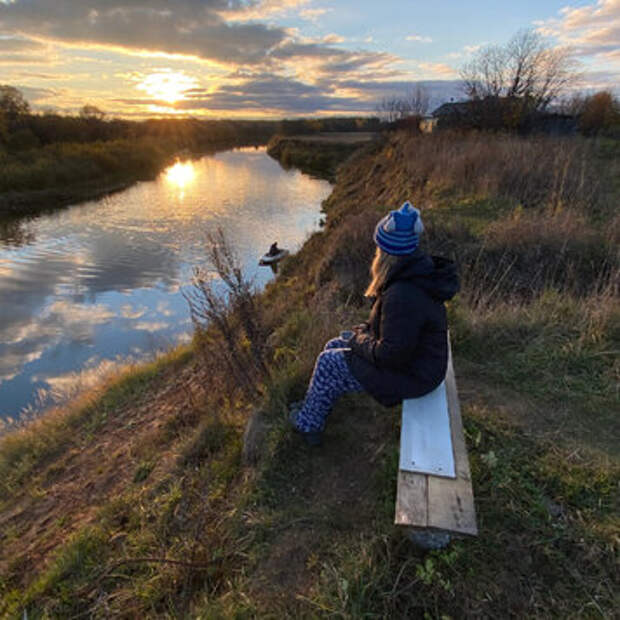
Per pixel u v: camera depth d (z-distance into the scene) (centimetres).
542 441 267
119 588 253
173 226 2139
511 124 1764
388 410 310
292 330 491
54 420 644
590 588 185
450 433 225
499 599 184
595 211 775
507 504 223
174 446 415
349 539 223
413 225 213
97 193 3194
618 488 228
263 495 264
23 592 295
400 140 2261
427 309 217
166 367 733
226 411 401
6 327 1093
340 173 3441
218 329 429
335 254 737
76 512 386
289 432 295
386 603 186
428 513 182
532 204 829
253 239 1862
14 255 1683
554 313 413
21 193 3030
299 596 198
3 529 410
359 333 252
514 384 333
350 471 269
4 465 559
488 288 582
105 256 1659
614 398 307
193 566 234
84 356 962
